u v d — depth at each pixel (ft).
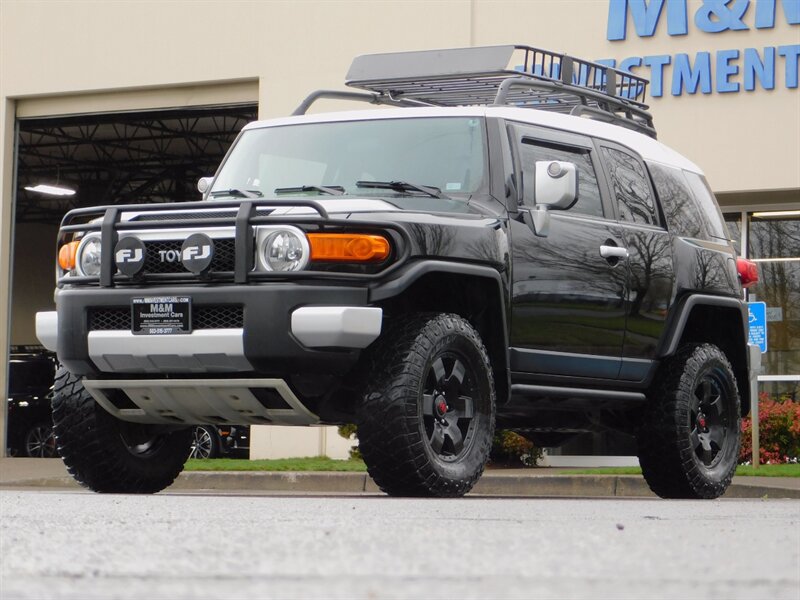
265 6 64.85
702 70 56.44
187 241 20.72
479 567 7.79
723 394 28.07
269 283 20.33
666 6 57.06
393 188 23.31
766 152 55.72
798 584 7.42
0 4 70.44
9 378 71.92
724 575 7.66
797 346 58.49
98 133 108.37
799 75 55.36
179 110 68.44
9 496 18.65
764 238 58.95
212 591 6.69
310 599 6.49
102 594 6.63
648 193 27.22
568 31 58.65
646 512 15.28
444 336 20.97
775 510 16.48
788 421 53.42
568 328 24.02
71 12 69.00
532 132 24.58
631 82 31.19
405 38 61.93
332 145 24.79
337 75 63.41
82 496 18.86
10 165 70.33
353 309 19.97
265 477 46.39
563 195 22.81
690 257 27.45
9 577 7.24
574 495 41.60
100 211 21.98
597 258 24.64
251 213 20.58
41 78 69.41
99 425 23.16
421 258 20.85
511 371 22.93
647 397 26.96
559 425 27.02
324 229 20.43
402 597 6.60
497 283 22.07
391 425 20.29
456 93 29.25
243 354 20.20
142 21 67.46
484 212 22.82
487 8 60.29
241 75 65.26
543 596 6.73
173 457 24.57
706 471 27.22
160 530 10.73
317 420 21.47
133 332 20.97
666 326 26.55
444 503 16.98
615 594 6.87
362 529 10.90
